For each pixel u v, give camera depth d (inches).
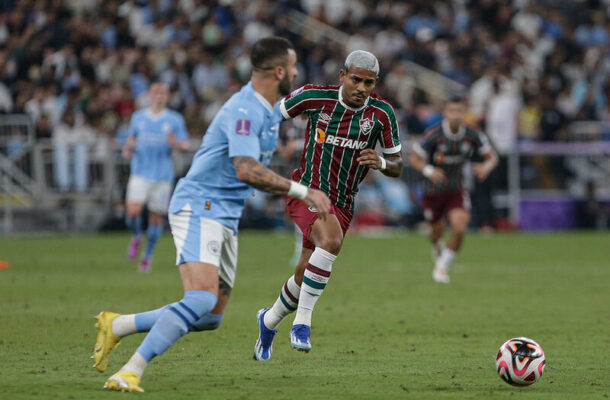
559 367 926.4
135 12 3555.6
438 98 3614.7
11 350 997.8
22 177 2819.9
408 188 3031.5
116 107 3095.5
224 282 825.5
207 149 796.0
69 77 3142.2
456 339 1108.5
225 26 3560.5
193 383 821.9
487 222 3075.8
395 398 765.3
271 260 2158.0
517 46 3941.9
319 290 932.6
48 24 3309.5
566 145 3127.5
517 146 3095.5
